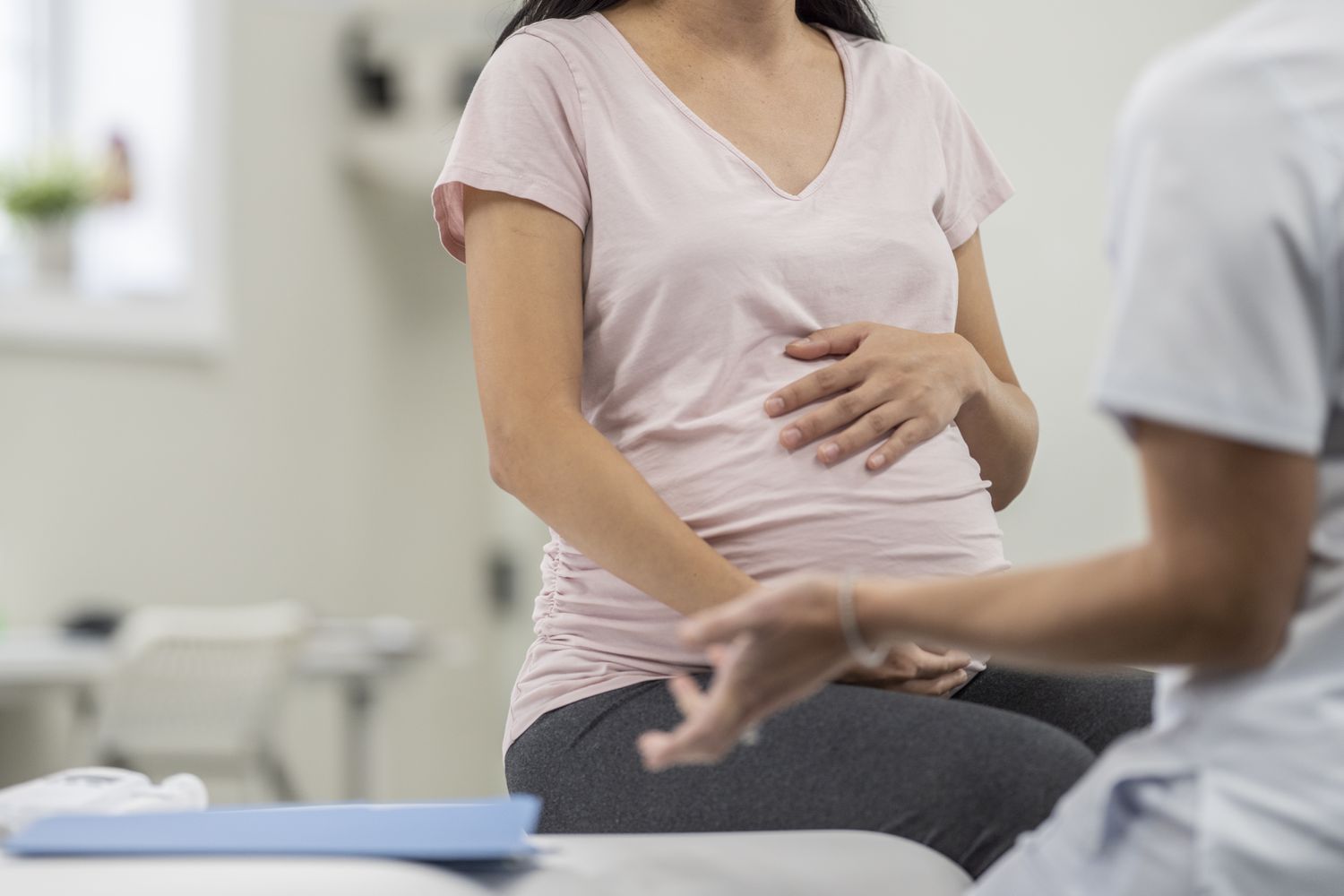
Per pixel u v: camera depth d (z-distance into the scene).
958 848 2.08
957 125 2.98
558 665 2.54
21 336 8.88
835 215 2.63
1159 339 1.47
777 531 2.44
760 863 1.89
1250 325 1.45
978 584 1.61
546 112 2.62
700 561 2.33
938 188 2.83
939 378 2.57
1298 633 1.54
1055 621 1.55
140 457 9.30
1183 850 1.54
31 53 9.53
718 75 2.72
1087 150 9.52
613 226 2.57
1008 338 9.42
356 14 10.29
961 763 2.12
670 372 2.55
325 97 10.22
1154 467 1.49
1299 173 1.45
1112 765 1.62
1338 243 1.45
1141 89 1.58
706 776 2.24
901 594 1.64
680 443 2.52
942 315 2.74
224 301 9.64
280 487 9.89
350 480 10.28
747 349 2.53
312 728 9.77
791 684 1.70
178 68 9.71
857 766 2.16
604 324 2.60
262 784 8.96
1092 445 9.31
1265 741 1.52
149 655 7.57
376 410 10.47
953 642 1.62
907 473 2.53
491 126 2.62
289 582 9.91
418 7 10.50
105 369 9.20
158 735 7.65
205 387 9.59
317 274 10.14
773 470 2.47
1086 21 9.55
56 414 9.00
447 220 2.76
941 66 9.53
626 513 2.37
